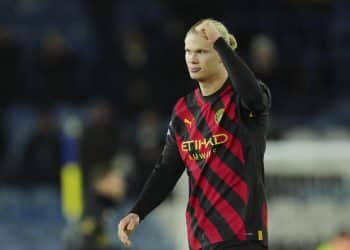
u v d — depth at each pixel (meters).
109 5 60.88
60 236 47.91
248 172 17.11
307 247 36.38
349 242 32.28
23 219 49.16
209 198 17.25
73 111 54.97
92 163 41.19
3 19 65.50
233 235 16.95
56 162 50.75
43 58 56.34
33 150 50.91
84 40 63.78
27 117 55.38
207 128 17.39
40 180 50.88
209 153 17.30
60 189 50.66
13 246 47.66
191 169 17.58
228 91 17.42
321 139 44.62
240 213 17.00
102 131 43.53
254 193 17.08
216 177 17.22
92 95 56.00
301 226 36.50
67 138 43.31
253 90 16.62
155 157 49.56
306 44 63.62
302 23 63.84
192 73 17.36
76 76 56.28
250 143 17.14
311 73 59.12
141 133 51.06
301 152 36.88
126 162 47.75
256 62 56.41
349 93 60.19
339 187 36.62
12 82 55.88
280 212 36.56
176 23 58.28
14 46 56.22
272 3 63.97
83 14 65.62
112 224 44.91
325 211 36.47
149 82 56.59
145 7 66.12
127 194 47.19
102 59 57.62
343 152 36.69
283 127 49.97
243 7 63.44
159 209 46.97
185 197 36.22
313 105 57.69
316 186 36.72
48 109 51.78
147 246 45.94
